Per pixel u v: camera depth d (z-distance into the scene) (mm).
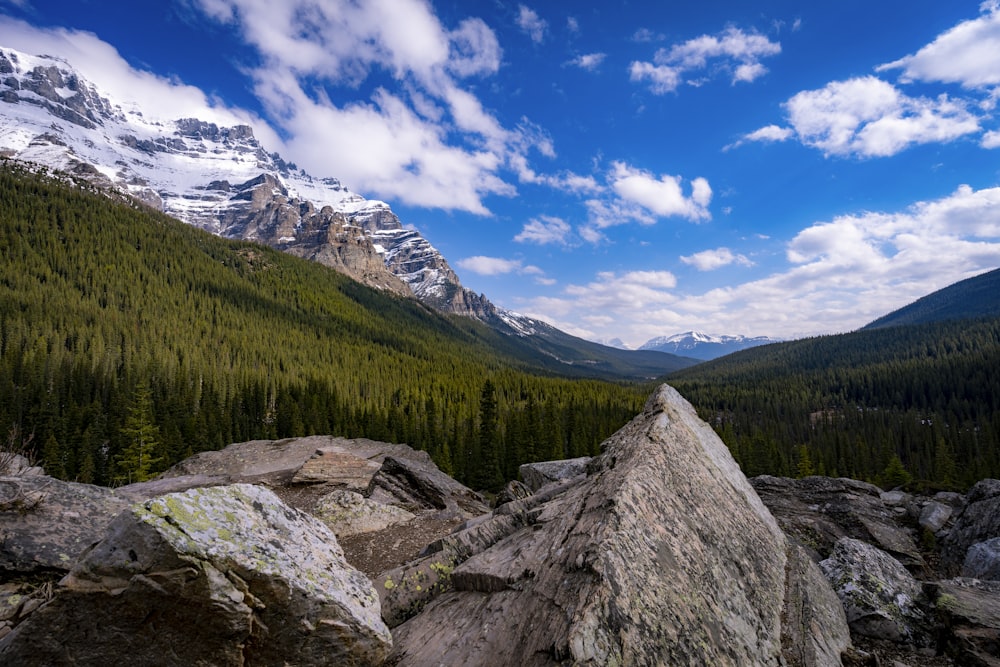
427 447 69250
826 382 153125
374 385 113125
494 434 58094
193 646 4793
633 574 5379
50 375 69875
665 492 7477
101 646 4652
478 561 7703
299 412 72375
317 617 5363
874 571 9516
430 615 6840
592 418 84688
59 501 7938
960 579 9570
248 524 5883
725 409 140875
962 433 85125
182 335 111188
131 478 43375
